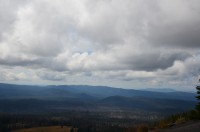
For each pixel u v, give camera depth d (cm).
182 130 3288
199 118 4028
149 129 4381
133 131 4516
